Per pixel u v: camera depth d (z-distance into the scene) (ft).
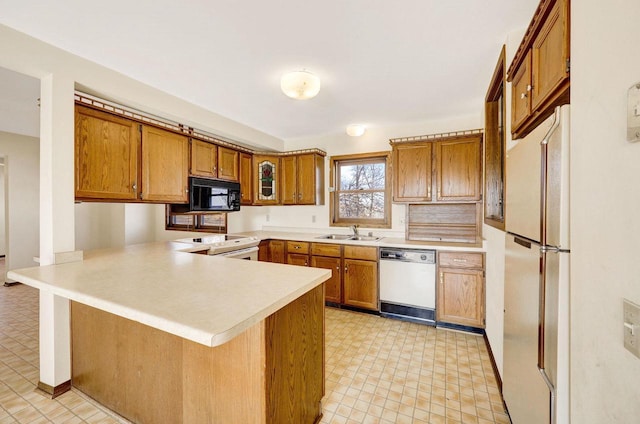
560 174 2.89
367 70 7.09
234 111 10.13
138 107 7.95
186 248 8.22
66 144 5.91
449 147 9.84
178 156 8.82
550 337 3.04
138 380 4.95
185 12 4.97
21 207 13.82
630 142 1.89
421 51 6.25
